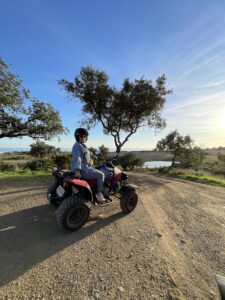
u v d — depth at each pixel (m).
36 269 2.78
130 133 17.98
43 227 4.03
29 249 3.26
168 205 6.26
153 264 2.99
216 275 2.81
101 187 4.30
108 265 2.93
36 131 14.12
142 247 3.46
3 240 3.49
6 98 12.25
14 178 8.44
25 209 4.89
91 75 16.03
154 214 5.23
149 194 7.65
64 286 2.49
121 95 16.30
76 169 3.94
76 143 4.14
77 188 3.87
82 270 2.79
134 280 2.64
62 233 3.82
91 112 17.25
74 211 3.83
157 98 16.39
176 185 10.52
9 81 12.77
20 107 13.36
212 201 7.21
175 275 2.78
